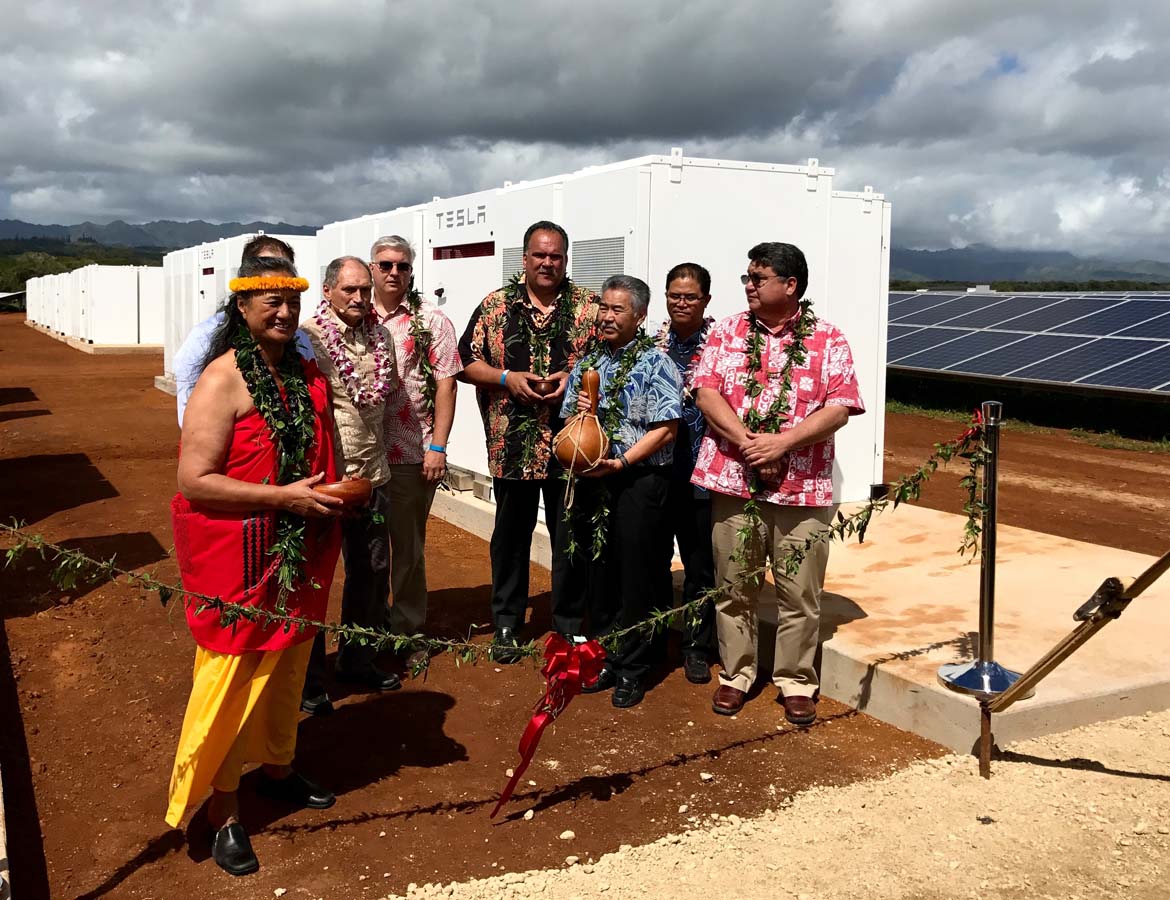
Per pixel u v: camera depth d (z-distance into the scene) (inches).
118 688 202.7
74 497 396.2
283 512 134.8
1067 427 595.8
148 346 1259.2
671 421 183.0
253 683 136.6
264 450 134.7
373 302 203.3
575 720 186.9
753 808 153.8
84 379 906.7
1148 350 566.3
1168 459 495.2
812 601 182.4
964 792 155.1
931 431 588.1
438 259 358.6
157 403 724.0
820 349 176.6
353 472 183.2
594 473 180.2
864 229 296.0
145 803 158.1
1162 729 173.0
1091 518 364.5
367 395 181.8
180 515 133.7
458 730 183.5
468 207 332.5
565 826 149.6
